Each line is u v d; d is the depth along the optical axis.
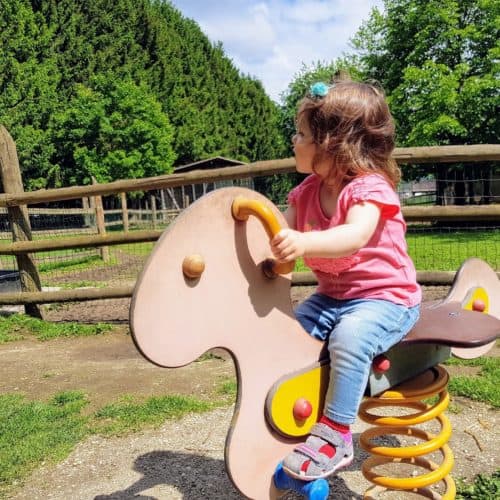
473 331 1.58
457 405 2.91
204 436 2.73
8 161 5.59
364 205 1.47
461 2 17.84
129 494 2.23
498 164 15.86
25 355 4.45
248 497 1.43
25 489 2.32
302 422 1.50
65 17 30.50
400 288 1.60
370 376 1.55
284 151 41.88
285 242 1.33
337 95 1.51
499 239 9.63
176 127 34.16
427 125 16.73
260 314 1.45
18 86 26.14
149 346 1.27
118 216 20.16
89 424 2.94
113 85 26.53
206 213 1.35
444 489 2.12
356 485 2.20
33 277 5.61
